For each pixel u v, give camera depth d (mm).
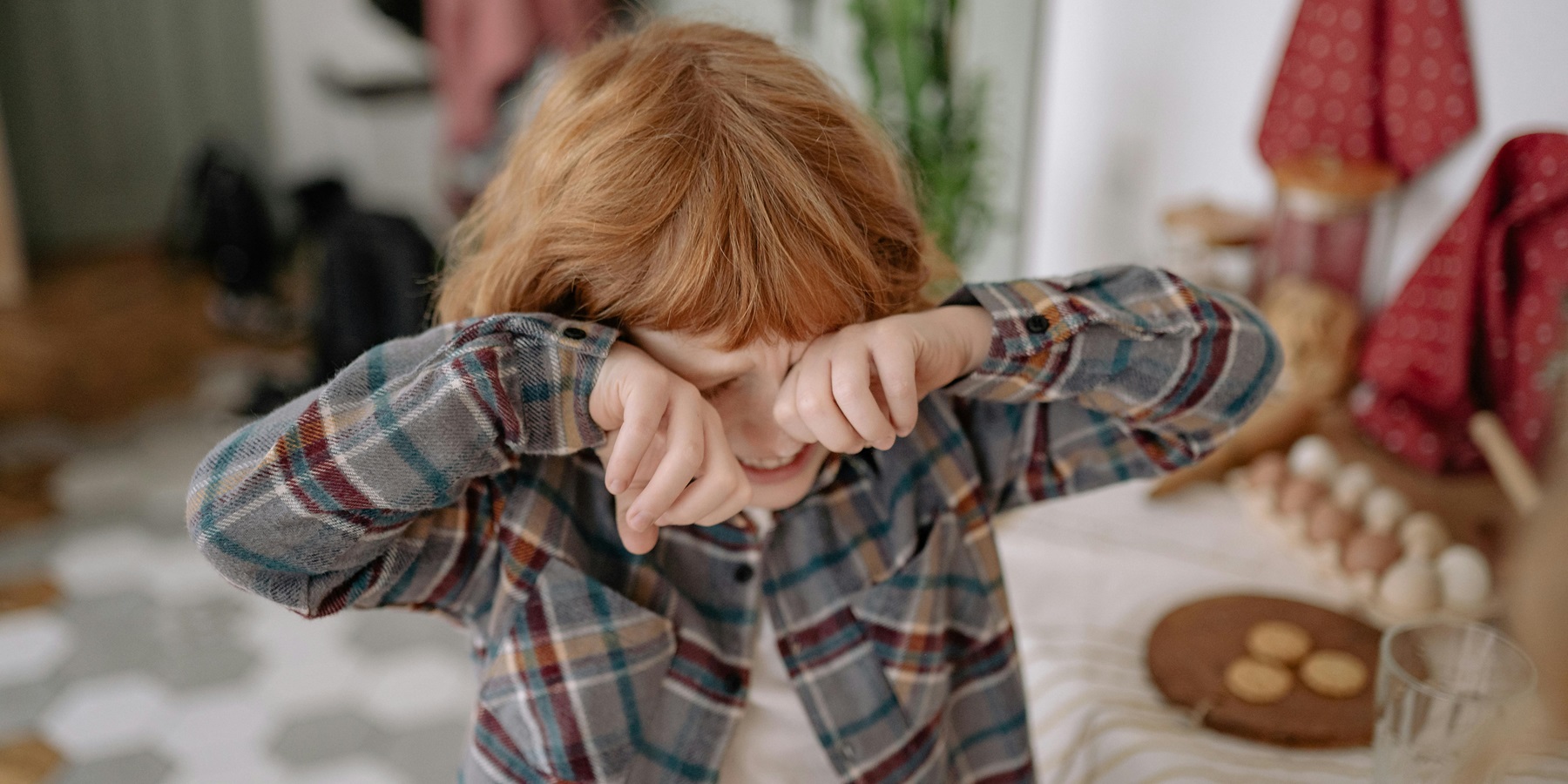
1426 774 625
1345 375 1262
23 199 4168
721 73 590
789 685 670
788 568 663
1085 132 1740
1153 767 752
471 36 2555
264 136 4492
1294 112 1377
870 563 665
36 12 4004
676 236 545
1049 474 715
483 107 2561
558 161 578
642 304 551
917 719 656
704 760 640
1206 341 634
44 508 2568
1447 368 1139
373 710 1980
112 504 2590
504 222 629
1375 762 667
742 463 611
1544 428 1065
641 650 617
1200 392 638
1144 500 1130
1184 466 692
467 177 2729
